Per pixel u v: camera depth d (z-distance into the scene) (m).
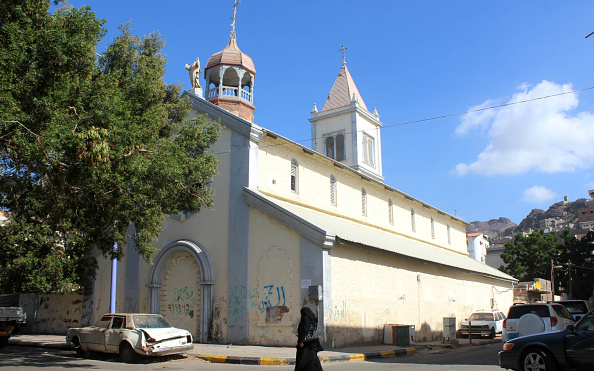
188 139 18.61
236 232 22.47
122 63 16.78
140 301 24.83
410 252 27.81
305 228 20.45
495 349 21.36
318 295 19.61
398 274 26.28
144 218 17.05
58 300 29.19
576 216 192.12
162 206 17.44
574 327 11.18
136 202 16.02
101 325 17.38
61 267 26.62
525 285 48.34
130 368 14.54
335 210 28.88
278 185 24.69
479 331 29.80
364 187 32.56
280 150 25.25
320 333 19.48
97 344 17.06
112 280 23.97
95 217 15.85
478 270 37.28
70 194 15.05
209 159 18.62
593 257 65.31
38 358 17.06
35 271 26.28
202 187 18.77
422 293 28.75
